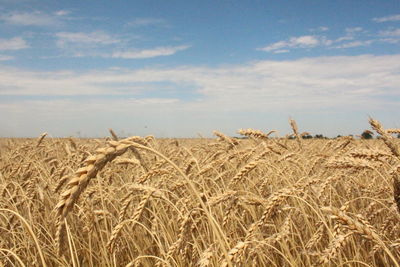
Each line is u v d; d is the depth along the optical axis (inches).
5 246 53.1
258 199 45.3
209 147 110.5
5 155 124.7
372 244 44.3
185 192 59.2
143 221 57.6
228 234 47.1
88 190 54.2
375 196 52.1
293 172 72.7
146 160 77.6
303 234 52.1
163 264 40.3
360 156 36.0
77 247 57.5
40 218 65.5
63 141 116.3
